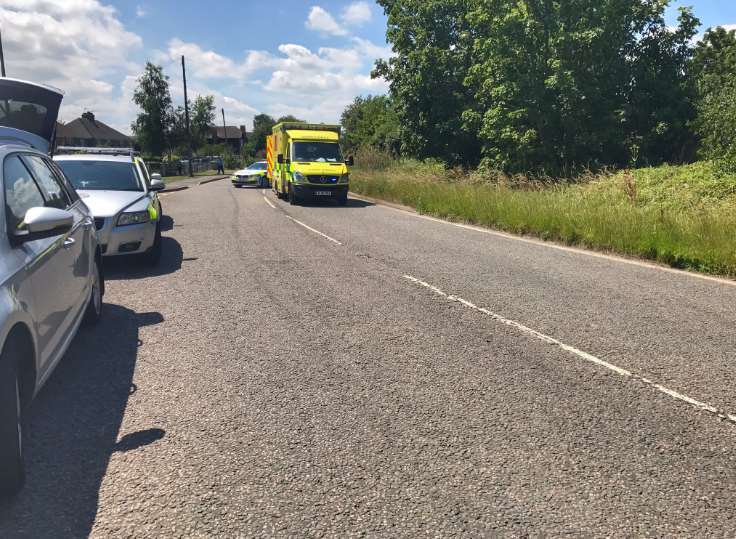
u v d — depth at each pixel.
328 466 3.04
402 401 3.88
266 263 9.00
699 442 3.35
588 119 22.25
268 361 4.65
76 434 3.38
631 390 4.11
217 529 2.51
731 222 10.21
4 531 2.47
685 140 21.72
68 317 4.13
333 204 21.02
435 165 29.95
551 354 4.87
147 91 52.22
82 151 12.07
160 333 5.39
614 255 10.14
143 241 8.18
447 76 29.91
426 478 2.93
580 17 21.69
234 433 3.41
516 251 10.41
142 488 2.82
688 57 22.91
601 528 2.53
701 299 6.88
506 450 3.22
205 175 56.19
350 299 6.73
